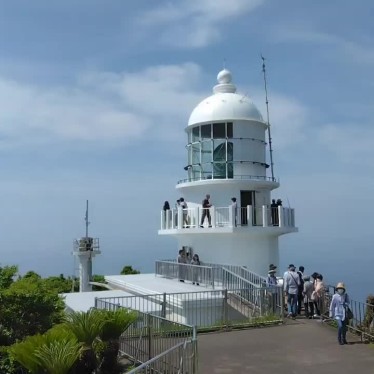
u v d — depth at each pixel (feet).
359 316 53.67
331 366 42.68
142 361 44.16
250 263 77.66
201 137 84.07
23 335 49.14
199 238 81.41
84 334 40.88
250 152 82.94
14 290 49.93
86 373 39.96
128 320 43.24
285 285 63.41
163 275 87.10
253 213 79.46
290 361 44.14
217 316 60.75
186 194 86.17
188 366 37.58
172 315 61.26
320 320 60.03
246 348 48.39
